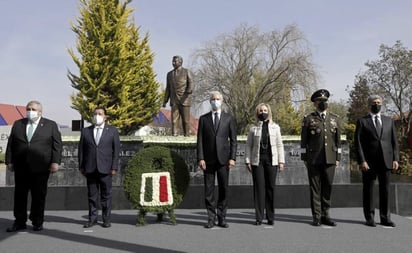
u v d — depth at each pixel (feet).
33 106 20.17
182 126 45.27
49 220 22.75
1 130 105.91
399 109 95.30
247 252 14.88
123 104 69.87
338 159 20.74
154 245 16.11
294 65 84.48
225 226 19.99
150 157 21.24
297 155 39.91
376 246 15.78
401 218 22.56
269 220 20.68
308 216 23.53
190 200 27.45
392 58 94.99
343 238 17.28
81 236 18.02
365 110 91.61
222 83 88.99
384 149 19.80
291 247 15.65
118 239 17.30
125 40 70.18
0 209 26.86
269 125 21.08
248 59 89.81
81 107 67.26
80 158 20.77
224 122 20.24
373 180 20.36
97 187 20.88
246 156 21.43
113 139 20.92
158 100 80.28
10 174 35.99
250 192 27.45
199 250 15.24
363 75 98.53
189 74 45.06
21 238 17.69
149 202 20.65
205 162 20.15
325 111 21.27
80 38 68.74
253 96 88.94
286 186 27.37
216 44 91.61
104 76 67.05
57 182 38.83
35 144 19.77
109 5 69.46
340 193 27.63
